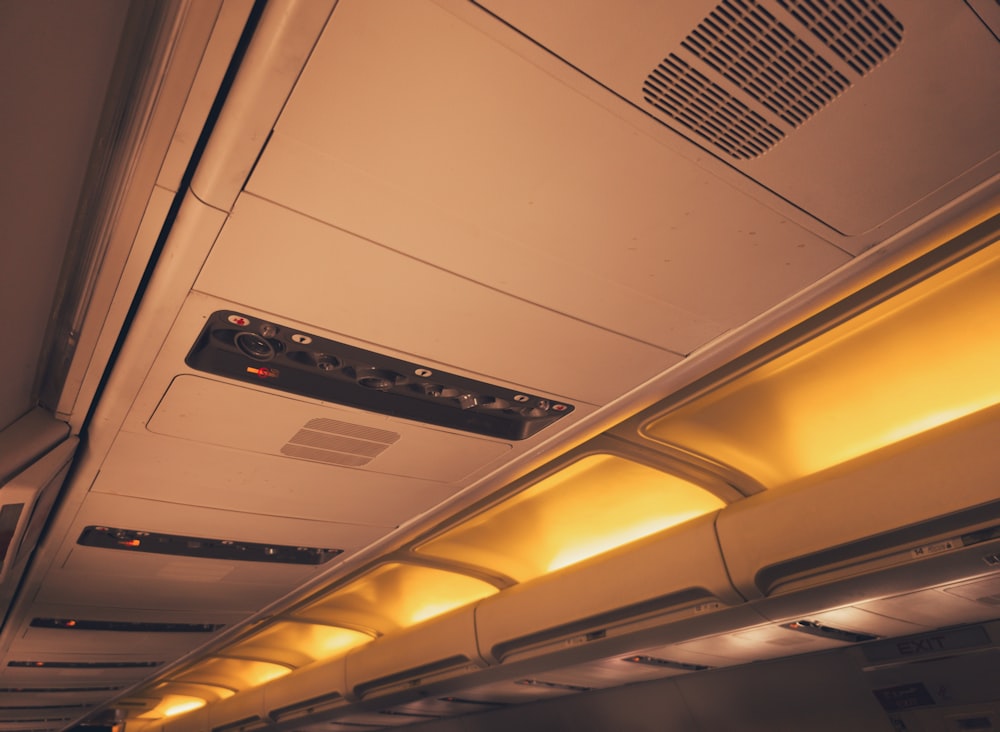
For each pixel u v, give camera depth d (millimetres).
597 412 3555
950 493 3326
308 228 2180
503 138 1920
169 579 5199
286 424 3336
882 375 3561
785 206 2242
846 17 1703
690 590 4539
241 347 2781
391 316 2646
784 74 1812
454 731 9000
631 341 2932
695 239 2355
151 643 7012
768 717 6199
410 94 1780
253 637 7625
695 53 1740
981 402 3629
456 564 5746
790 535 3951
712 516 4434
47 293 2637
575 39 1679
